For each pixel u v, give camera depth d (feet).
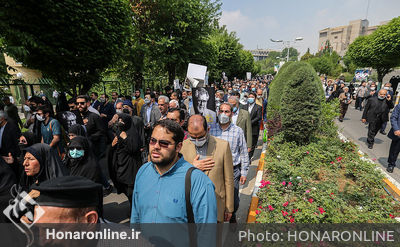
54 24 18.03
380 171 14.94
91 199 3.39
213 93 12.47
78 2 19.10
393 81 60.80
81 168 9.57
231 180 8.22
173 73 58.65
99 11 20.74
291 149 19.11
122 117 11.48
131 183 11.81
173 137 4.64
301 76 19.04
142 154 13.47
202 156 8.12
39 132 13.85
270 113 27.91
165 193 4.62
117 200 14.28
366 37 85.46
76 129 11.35
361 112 47.93
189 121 7.84
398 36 65.62
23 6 16.74
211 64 58.59
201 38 52.60
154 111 21.66
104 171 18.83
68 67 21.53
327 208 10.60
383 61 74.95
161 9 41.09
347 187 13.24
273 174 15.25
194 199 4.56
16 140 12.34
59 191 3.05
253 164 20.08
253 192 13.84
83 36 20.01
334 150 18.24
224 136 10.62
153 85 59.67
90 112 17.06
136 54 37.76
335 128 25.59
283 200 11.55
